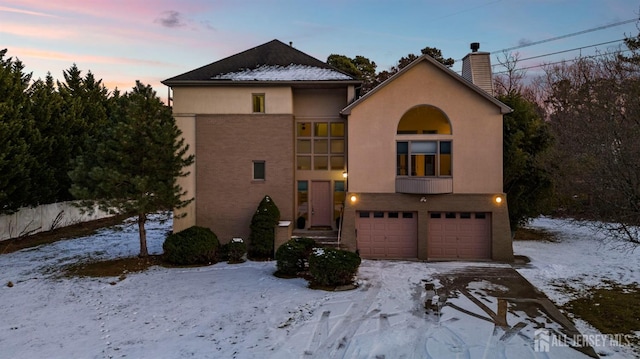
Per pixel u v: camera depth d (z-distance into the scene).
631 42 17.05
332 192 19.44
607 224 15.27
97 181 14.43
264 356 7.93
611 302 11.33
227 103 18.14
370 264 15.85
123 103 15.34
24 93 21.48
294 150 18.88
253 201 18.11
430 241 17.08
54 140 23.34
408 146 16.89
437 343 8.52
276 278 13.62
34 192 22.02
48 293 12.11
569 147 19.59
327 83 17.81
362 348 8.27
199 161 18.19
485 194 16.56
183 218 18.11
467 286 12.83
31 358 7.91
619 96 17.05
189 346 8.41
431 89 16.69
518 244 20.25
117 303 11.20
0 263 15.97
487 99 16.44
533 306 10.97
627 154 10.46
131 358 7.89
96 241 20.83
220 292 12.07
